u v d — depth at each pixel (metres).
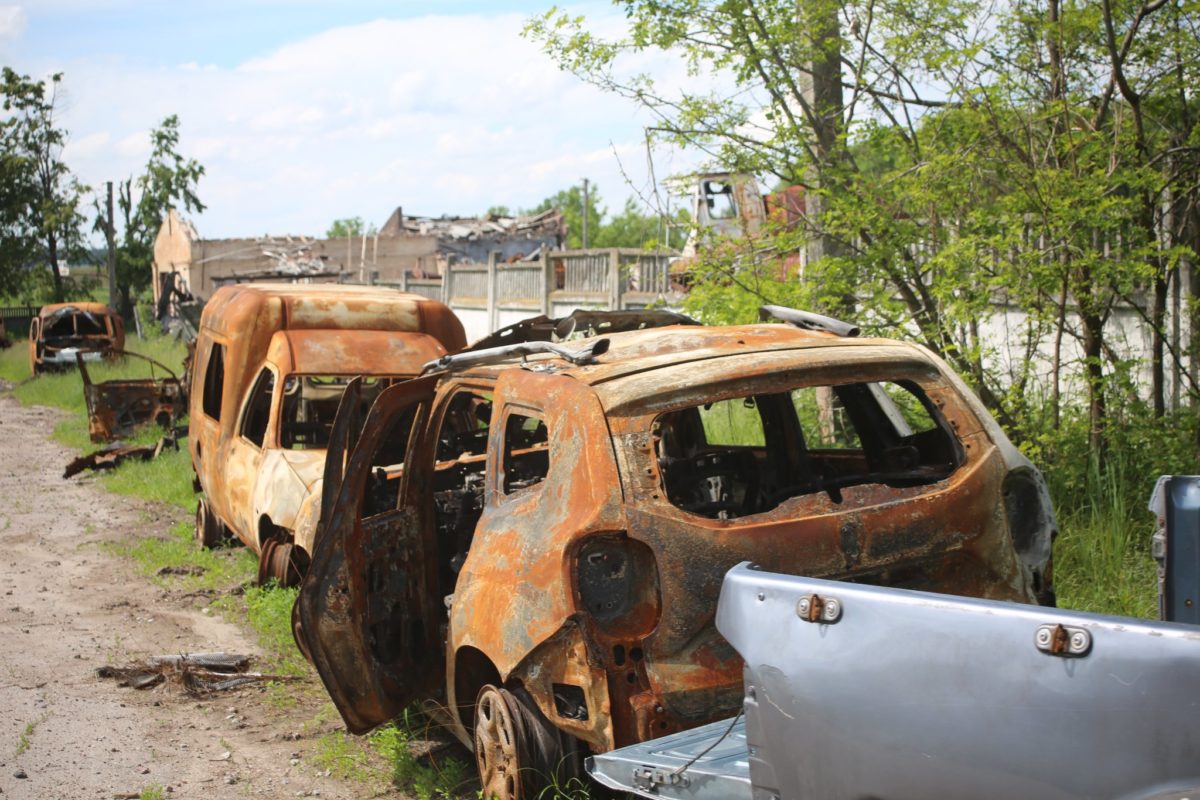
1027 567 4.43
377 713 5.36
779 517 4.09
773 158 8.60
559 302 21.02
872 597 2.86
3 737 5.92
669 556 3.97
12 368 32.75
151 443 16.73
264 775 5.43
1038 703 2.52
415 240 55.28
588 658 3.95
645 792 3.56
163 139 61.56
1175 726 2.32
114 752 5.72
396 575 5.50
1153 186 7.56
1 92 57.03
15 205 57.12
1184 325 8.61
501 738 4.38
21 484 14.74
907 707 2.75
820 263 8.08
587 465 4.12
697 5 8.38
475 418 8.52
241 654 7.26
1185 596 3.75
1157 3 7.51
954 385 4.58
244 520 9.05
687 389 4.24
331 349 9.36
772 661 3.04
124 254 60.31
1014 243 7.68
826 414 8.26
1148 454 7.66
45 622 8.22
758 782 3.14
